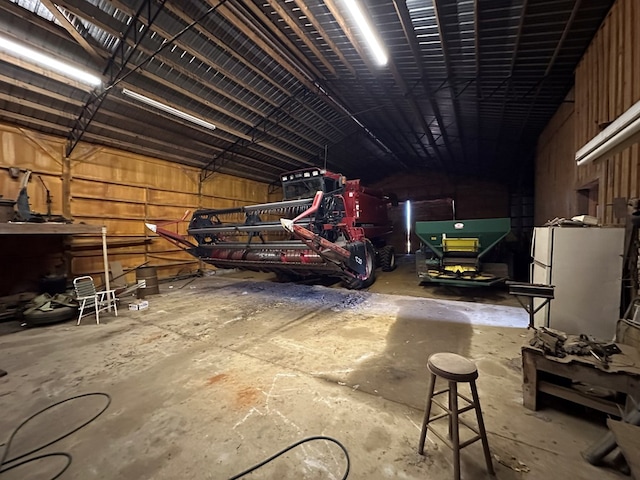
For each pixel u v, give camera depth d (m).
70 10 3.53
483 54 4.38
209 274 8.67
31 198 5.18
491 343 3.26
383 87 5.86
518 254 6.89
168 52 4.64
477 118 6.93
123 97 5.29
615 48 3.31
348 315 4.43
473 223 5.26
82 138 5.86
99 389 2.42
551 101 5.68
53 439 1.83
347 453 1.67
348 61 5.11
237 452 1.70
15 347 3.33
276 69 5.59
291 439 1.80
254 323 4.11
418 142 9.59
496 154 9.77
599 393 2.10
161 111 5.95
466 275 5.34
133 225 6.89
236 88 5.91
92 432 1.90
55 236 5.51
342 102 6.83
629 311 2.43
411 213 13.79
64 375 2.66
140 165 7.03
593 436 1.78
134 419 2.02
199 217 6.11
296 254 5.08
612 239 2.74
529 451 1.66
